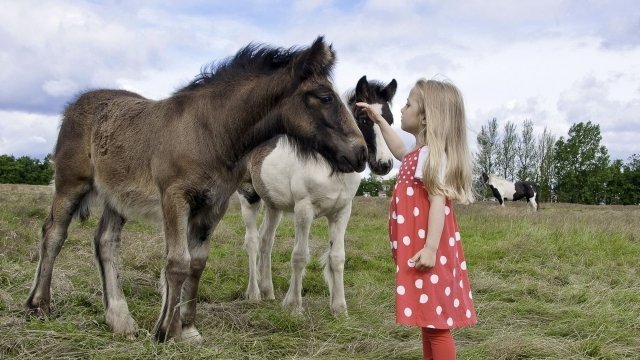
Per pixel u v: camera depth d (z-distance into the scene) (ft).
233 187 12.56
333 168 11.75
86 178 14.19
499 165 150.61
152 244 22.21
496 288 18.76
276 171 16.81
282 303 16.48
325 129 11.39
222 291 18.06
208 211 12.61
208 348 11.35
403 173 9.71
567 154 149.38
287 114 11.66
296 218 16.34
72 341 11.45
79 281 16.58
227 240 27.86
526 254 26.53
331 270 16.10
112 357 10.65
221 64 12.90
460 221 42.80
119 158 13.10
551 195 153.38
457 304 9.33
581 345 12.73
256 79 12.03
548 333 14.10
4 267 17.01
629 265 25.41
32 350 10.90
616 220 46.91
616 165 164.55
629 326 14.66
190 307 12.58
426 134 9.57
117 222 14.15
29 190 70.13
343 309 15.71
